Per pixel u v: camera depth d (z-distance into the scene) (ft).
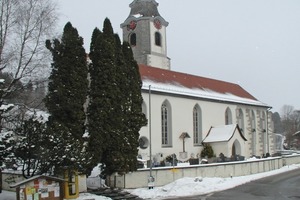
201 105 184.75
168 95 167.12
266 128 234.79
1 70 94.22
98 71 99.81
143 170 110.63
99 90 98.99
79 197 89.25
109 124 98.58
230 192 103.04
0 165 78.64
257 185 116.67
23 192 71.72
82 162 82.58
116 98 100.83
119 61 104.83
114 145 99.09
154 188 107.24
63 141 79.77
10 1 94.68
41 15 97.96
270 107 236.63
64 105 91.09
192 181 112.06
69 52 93.20
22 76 94.22
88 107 99.40
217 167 132.67
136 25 210.18
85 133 96.78
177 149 168.96
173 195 100.37
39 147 76.33
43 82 97.04
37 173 79.77
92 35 103.81
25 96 96.58
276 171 161.58
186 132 174.40
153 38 209.56
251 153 215.72
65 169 80.28
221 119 196.75
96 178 107.76
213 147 179.93
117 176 106.63
